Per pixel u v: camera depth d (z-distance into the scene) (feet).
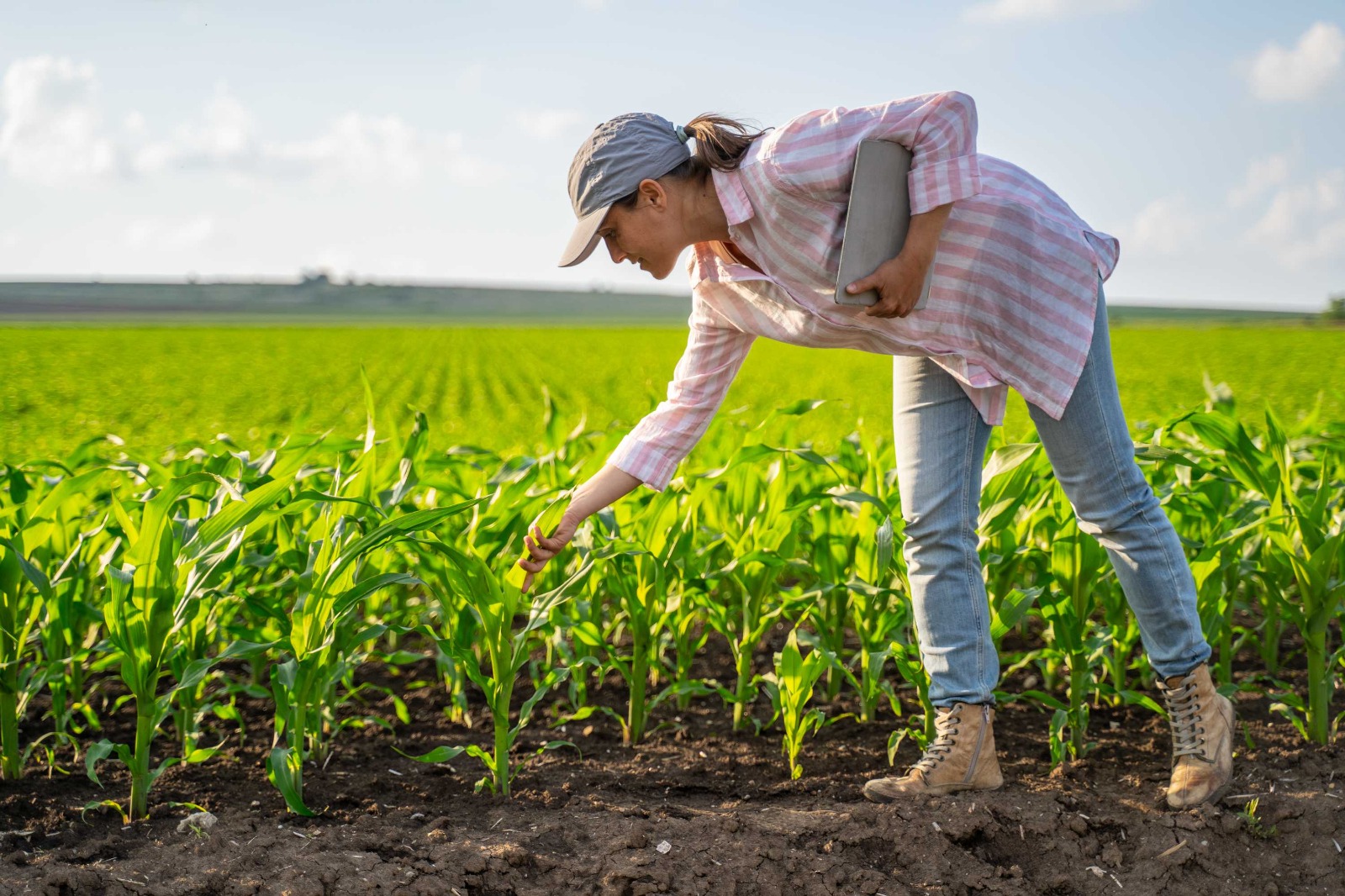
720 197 7.31
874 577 10.89
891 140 6.97
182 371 108.58
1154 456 9.86
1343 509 12.35
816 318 7.81
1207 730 7.99
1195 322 321.93
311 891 6.59
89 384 88.28
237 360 129.18
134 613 7.91
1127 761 9.33
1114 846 7.46
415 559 12.66
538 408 69.00
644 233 7.44
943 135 6.95
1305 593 9.44
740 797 8.85
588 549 10.43
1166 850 7.38
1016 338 7.62
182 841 7.63
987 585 10.62
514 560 10.60
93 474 9.28
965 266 7.48
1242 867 7.30
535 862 7.15
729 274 7.79
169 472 12.12
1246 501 11.28
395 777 9.26
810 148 7.04
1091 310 7.56
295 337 199.93
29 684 9.59
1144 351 145.89
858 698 11.93
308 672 8.66
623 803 8.59
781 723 11.11
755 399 75.92
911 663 9.61
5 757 9.11
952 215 7.38
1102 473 7.89
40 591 8.71
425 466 12.74
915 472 8.38
